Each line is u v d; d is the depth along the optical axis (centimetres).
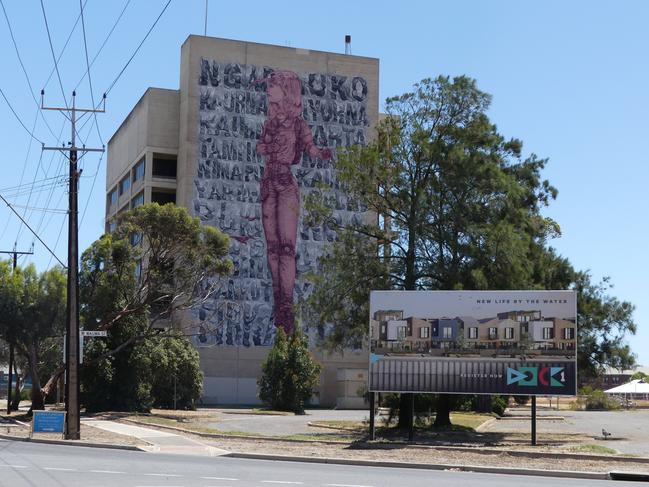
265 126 9131
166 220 5306
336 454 2762
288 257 8931
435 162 3919
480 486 1803
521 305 3138
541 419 5412
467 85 4044
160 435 3394
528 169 4241
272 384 6569
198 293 5622
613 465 2536
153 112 9238
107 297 5191
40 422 3297
